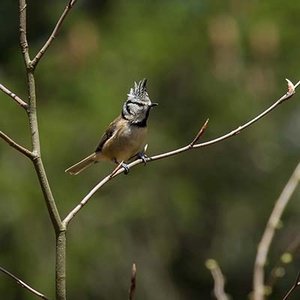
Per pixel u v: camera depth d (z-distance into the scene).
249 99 16.00
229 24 16.17
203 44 16.11
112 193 15.41
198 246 16.17
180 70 16.00
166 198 15.66
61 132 14.86
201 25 16.22
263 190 16.16
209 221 16.20
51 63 15.71
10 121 14.89
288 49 16.25
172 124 15.90
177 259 16.09
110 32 16.11
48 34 16.17
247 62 16.20
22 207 14.52
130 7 16.36
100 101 15.13
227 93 15.98
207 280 16.22
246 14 16.36
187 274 16.25
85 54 15.73
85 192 14.98
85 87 15.38
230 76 16.08
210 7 16.39
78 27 15.93
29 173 14.72
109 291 15.09
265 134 16.08
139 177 15.57
